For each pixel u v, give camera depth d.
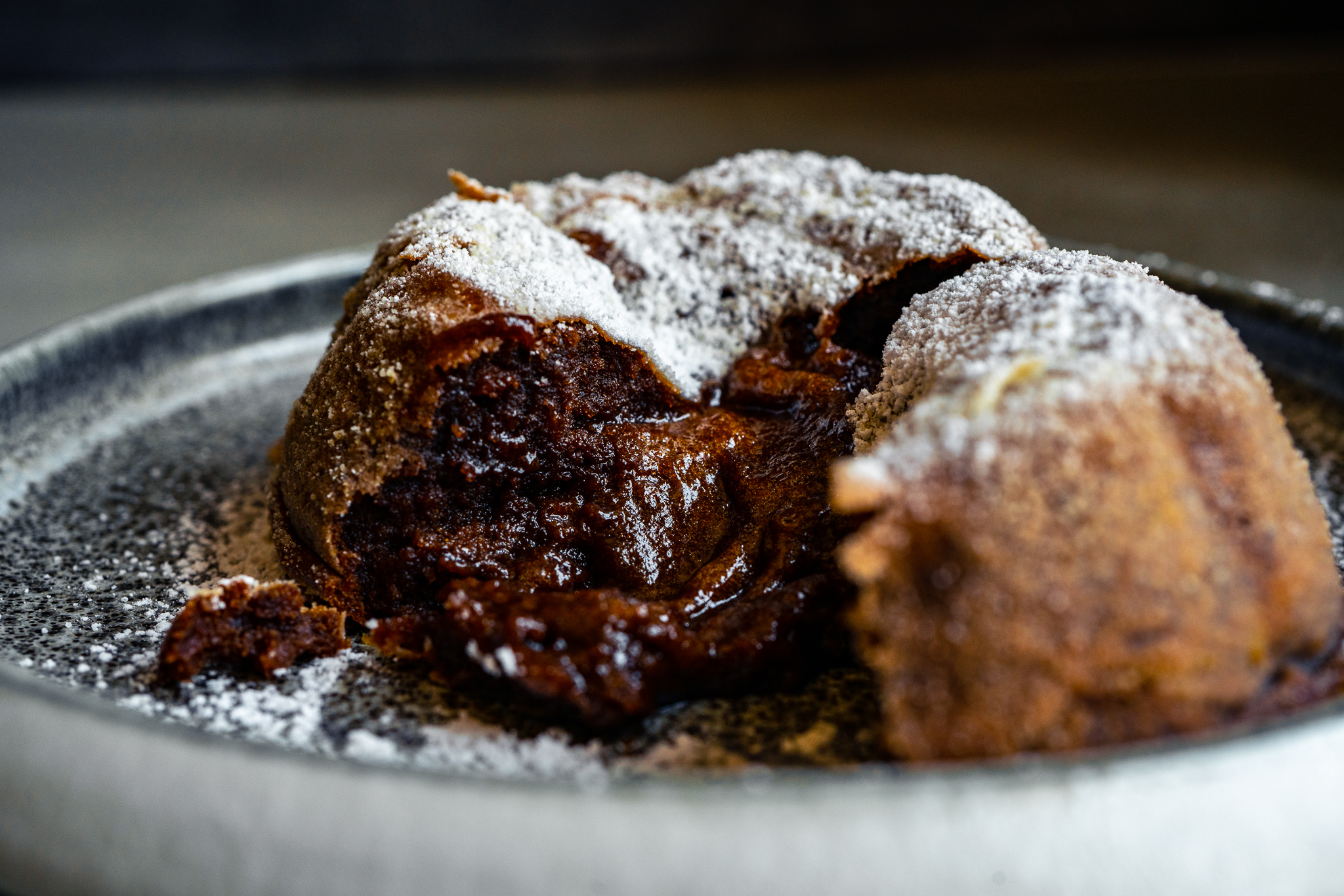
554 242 0.18
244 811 0.13
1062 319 0.15
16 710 0.14
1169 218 0.39
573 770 0.15
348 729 0.16
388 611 0.17
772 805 0.13
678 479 0.17
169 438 0.21
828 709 0.16
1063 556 0.14
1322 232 0.38
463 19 0.67
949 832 0.13
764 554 0.17
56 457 0.21
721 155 0.47
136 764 0.14
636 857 0.13
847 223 0.19
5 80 0.65
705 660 0.16
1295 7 0.67
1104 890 0.13
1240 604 0.14
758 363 0.18
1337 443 0.20
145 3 0.64
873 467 0.14
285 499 0.18
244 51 0.66
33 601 0.18
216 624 0.16
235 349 0.24
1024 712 0.14
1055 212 0.40
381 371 0.17
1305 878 0.13
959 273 0.18
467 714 0.16
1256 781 0.13
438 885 0.13
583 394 0.17
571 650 0.16
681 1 0.67
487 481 0.17
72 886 0.14
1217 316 0.16
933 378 0.16
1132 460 0.14
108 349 0.22
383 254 0.18
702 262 0.19
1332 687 0.14
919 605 0.14
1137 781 0.13
